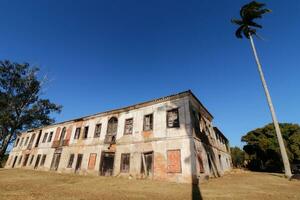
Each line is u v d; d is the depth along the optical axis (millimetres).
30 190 9492
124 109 20766
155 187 11211
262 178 16125
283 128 32125
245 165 39719
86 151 21547
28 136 33094
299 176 14383
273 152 30422
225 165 25438
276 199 7637
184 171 13844
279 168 30812
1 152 33281
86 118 24328
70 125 26000
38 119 37312
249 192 9367
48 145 27234
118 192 9398
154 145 16406
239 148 51250
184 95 16703
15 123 34594
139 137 17812
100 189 10320
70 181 13883
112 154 19109
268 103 18047
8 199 7199
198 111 18625
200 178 13812
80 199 7547
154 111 18078
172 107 16984
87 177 16484
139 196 8398
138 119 18938
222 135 27812
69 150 23531
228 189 10422
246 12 21500
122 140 18969
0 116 32875
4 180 13367
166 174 14516
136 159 16938
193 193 9172
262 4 20469
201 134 17484
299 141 29391
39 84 37281
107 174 18391
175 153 14930
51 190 9688
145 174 15711
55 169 23703
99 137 21281
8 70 34094
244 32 22312
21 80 34562
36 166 26938
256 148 33250
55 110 39438
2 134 34562
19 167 29953
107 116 22078
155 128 17141
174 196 8438
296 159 30375
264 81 19000
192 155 14031
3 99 33375
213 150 20484
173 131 15898
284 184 12375
